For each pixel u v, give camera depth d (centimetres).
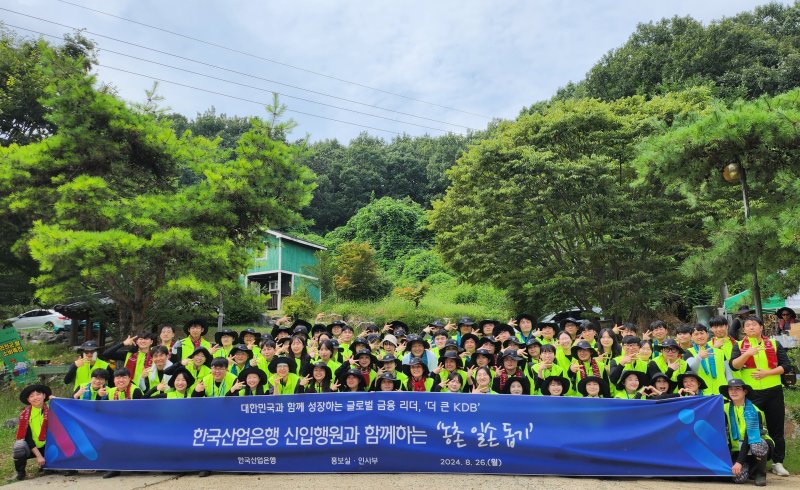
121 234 1119
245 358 792
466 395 650
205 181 1356
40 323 2614
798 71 3334
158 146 1393
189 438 671
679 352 715
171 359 861
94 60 1817
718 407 624
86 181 1170
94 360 819
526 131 1730
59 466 690
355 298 3027
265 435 662
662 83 3538
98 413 696
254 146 1326
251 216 1364
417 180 6556
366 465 646
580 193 1509
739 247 877
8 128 1762
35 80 1694
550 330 852
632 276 1523
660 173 1025
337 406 661
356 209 6056
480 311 2744
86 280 1223
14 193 1266
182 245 1181
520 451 632
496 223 1659
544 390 692
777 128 845
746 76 3362
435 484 602
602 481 616
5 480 684
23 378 1316
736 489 589
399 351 864
